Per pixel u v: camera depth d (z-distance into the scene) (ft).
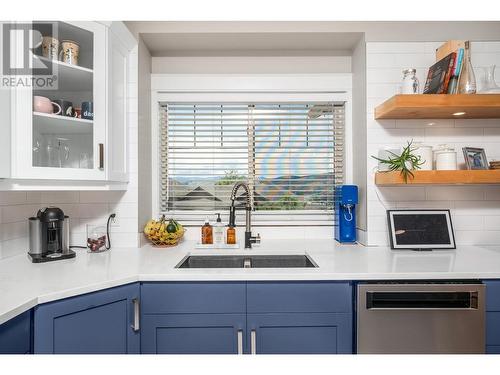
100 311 4.10
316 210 7.38
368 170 6.49
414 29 6.43
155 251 6.11
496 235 6.57
